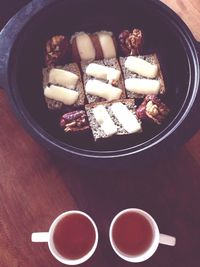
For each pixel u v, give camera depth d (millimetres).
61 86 437
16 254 420
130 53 448
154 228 400
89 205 428
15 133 442
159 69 438
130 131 419
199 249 419
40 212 428
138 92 433
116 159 367
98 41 445
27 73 430
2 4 418
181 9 457
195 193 428
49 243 394
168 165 433
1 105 447
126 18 453
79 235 409
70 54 456
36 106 436
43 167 436
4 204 430
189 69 394
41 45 449
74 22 455
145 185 430
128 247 405
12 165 437
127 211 404
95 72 435
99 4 430
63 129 432
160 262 417
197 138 436
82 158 369
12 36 396
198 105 376
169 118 431
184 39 401
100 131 422
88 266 417
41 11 404
